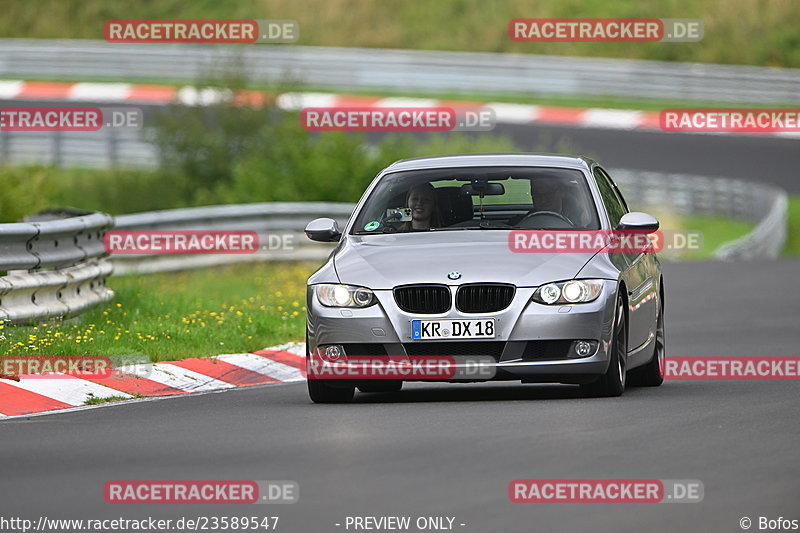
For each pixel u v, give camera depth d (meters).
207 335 47.53
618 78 150.88
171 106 111.50
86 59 153.88
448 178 39.66
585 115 144.62
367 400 37.38
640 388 40.34
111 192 110.06
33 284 44.94
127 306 53.47
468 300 35.44
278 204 80.12
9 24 178.75
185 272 72.31
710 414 32.69
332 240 39.94
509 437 29.11
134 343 44.59
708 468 25.33
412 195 39.28
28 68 155.00
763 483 23.95
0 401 35.91
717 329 58.62
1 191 77.50
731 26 172.88
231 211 77.00
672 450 27.31
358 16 174.00
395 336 35.41
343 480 24.59
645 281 40.16
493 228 38.00
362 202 40.06
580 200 38.75
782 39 171.62
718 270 85.94
